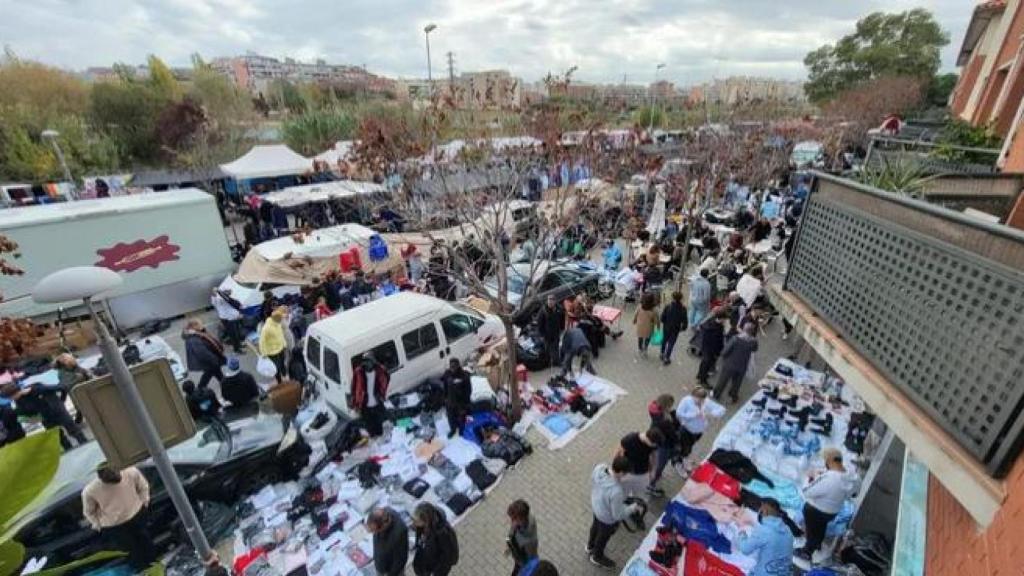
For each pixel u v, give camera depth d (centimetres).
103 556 129
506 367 854
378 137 939
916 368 324
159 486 563
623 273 1284
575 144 1084
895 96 3062
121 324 1128
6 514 119
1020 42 1363
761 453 690
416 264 1316
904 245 347
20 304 978
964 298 288
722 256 1381
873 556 505
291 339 959
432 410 800
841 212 441
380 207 1242
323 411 789
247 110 3834
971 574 250
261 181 2241
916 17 3947
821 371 894
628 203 1623
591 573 534
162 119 3014
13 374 874
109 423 327
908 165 793
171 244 1181
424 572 461
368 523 450
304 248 1223
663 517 575
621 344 1066
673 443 627
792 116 2964
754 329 800
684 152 1762
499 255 729
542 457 712
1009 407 248
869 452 650
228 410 788
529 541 446
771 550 438
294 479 665
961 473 269
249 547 566
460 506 614
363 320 800
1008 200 684
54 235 1006
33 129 2719
